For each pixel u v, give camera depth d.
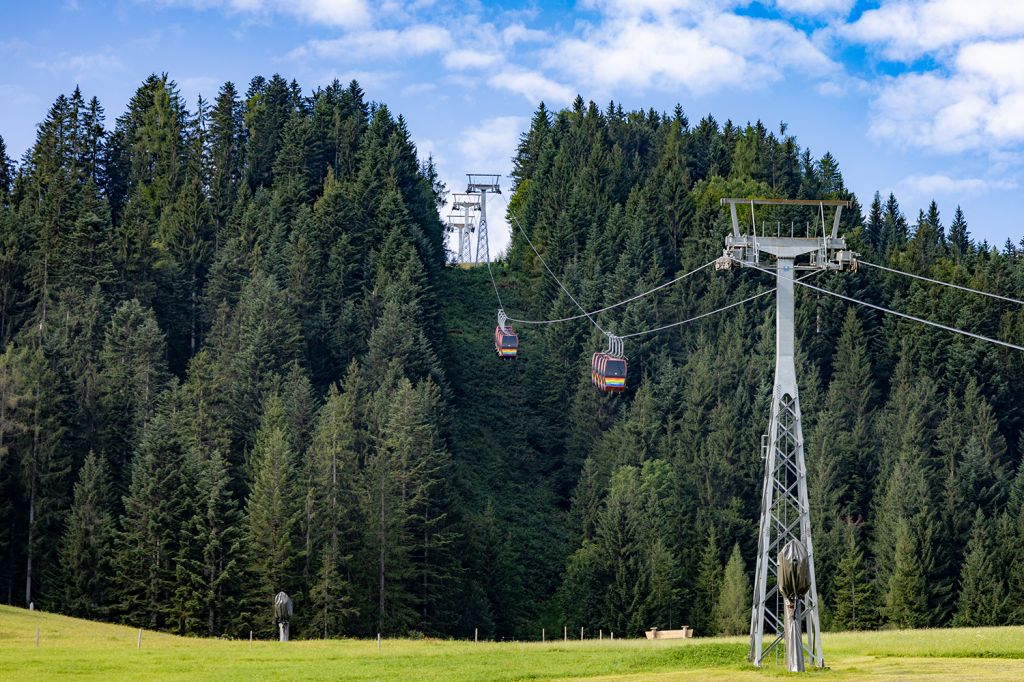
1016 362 182.38
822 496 148.00
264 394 153.12
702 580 137.88
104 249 183.75
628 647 75.94
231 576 120.88
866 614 132.12
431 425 142.75
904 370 179.50
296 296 189.00
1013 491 146.50
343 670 66.62
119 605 121.31
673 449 163.00
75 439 140.62
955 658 65.25
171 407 144.25
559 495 172.50
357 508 130.50
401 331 175.12
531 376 196.00
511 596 143.00
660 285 199.25
